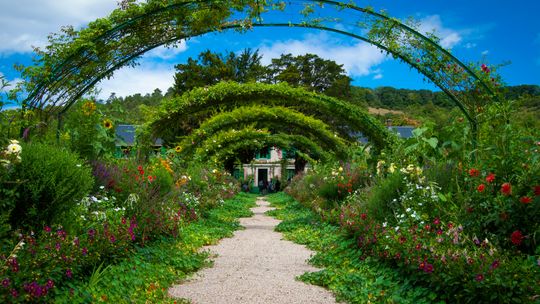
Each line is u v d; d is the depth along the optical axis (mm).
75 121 7496
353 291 4250
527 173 4078
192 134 16203
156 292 4129
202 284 4797
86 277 4020
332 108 12211
